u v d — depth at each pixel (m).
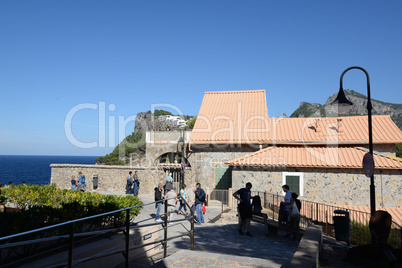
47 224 5.57
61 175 23.98
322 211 14.96
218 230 11.23
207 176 20.44
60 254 5.10
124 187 23.20
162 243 6.34
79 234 4.01
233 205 16.33
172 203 12.38
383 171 16.02
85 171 23.91
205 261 5.32
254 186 17.23
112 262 6.04
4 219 4.89
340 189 16.34
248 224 10.47
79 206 6.27
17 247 4.92
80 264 5.17
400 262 2.48
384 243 2.67
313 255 4.84
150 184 23.19
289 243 9.55
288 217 10.81
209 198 18.31
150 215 13.72
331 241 9.84
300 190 16.72
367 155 8.74
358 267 4.30
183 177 22.64
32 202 8.25
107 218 6.76
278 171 17.06
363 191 16.09
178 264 5.11
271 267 5.08
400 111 180.00
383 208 15.67
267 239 10.00
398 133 18.31
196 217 12.97
